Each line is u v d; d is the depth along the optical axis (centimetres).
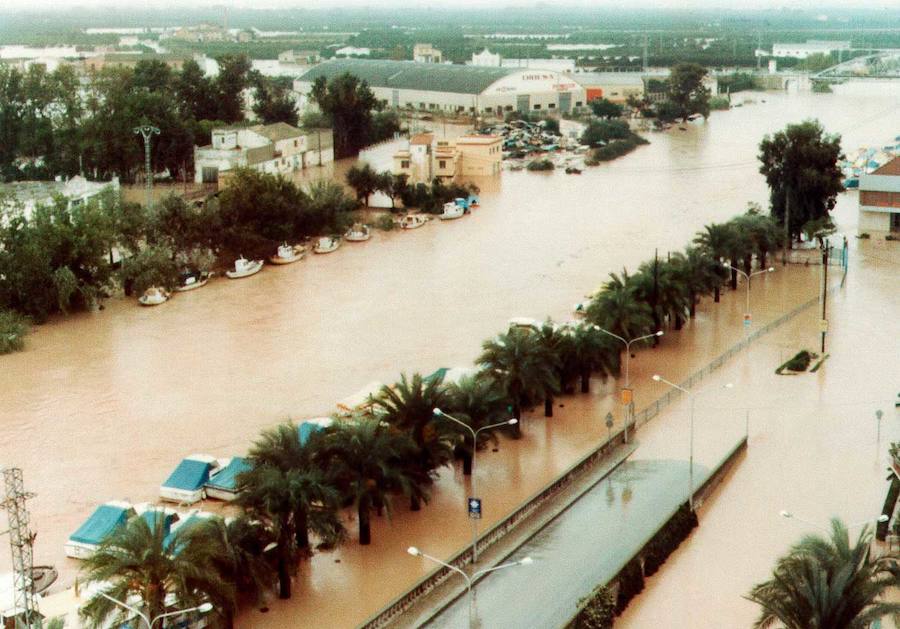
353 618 6041
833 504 7538
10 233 12731
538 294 13262
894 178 16400
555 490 7694
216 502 7650
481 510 7350
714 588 6444
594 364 9744
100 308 13025
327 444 6806
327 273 14700
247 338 11706
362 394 9356
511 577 6462
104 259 13200
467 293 13425
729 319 12250
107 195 14750
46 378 10469
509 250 15850
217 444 8688
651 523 7188
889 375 10281
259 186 15412
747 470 8175
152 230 14438
